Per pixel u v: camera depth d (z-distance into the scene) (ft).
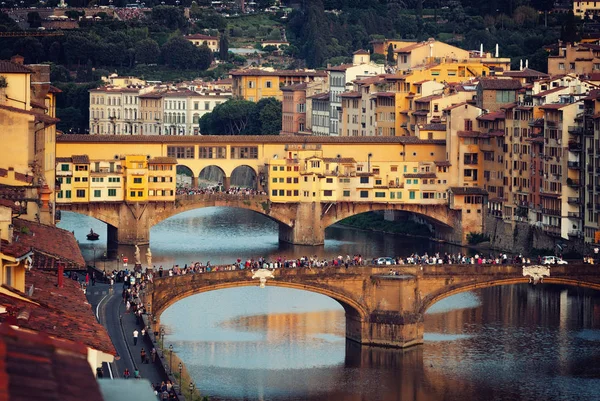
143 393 181.47
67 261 581.94
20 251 405.59
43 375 169.37
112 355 330.95
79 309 442.91
